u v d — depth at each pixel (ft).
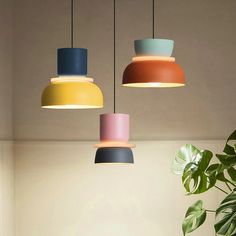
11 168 21.03
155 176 20.81
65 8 21.24
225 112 20.71
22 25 21.42
